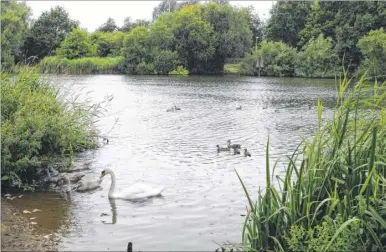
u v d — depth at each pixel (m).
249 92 48.59
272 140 20.42
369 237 6.60
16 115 13.45
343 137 7.54
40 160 13.98
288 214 7.27
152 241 8.93
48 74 20.30
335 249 6.34
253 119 27.89
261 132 22.83
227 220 10.07
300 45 88.75
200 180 13.41
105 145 18.77
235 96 43.72
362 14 73.81
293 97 42.94
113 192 11.87
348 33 71.75
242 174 13.99
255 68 87.62
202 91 49.22
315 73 79.56
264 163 15.52
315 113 31.05
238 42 93.06
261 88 54.38
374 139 6.68
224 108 33.75
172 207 11.01
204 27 91.88
